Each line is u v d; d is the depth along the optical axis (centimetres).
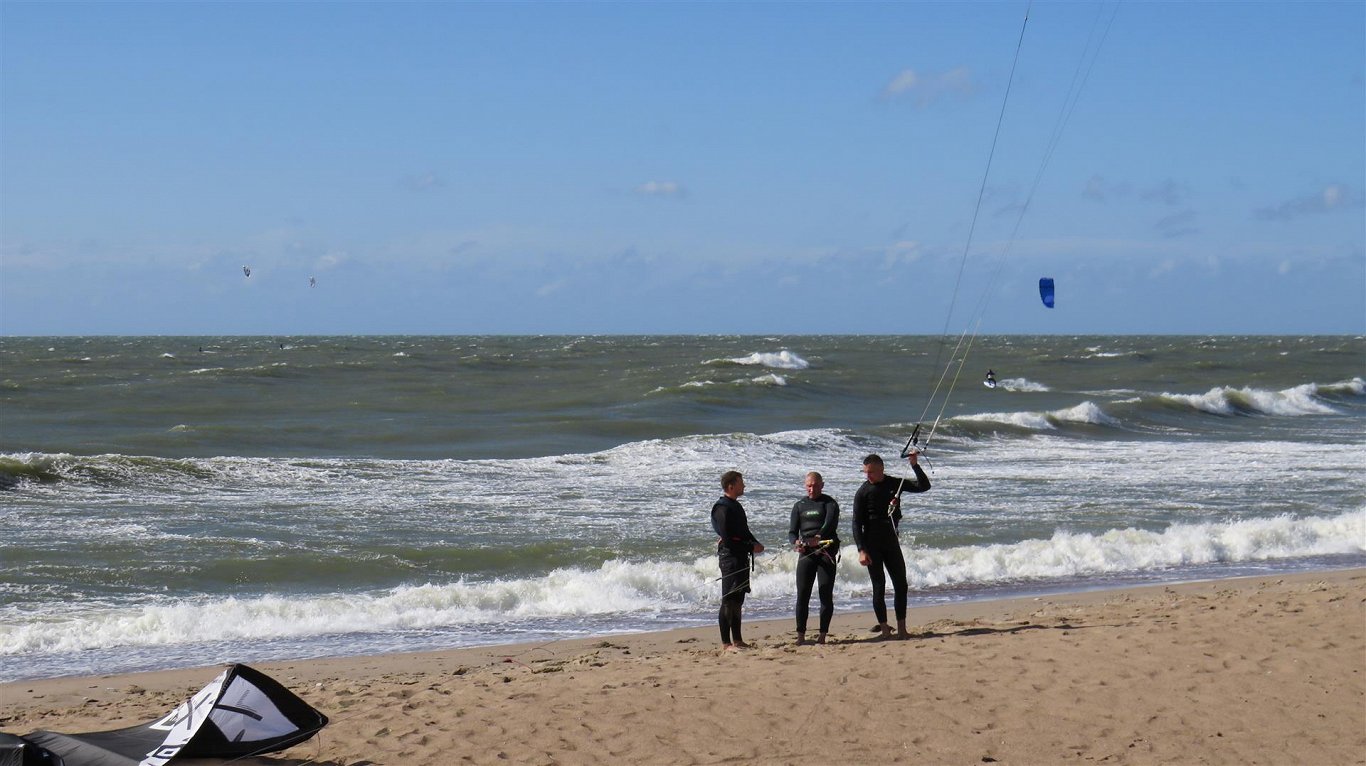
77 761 575
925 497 2078
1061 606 1226
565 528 1725
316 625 1183
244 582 1377
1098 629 944
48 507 1817
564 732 669
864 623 1167
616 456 2506
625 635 1138
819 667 816
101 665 1028
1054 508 1969
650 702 727
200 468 2156
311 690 832
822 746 637
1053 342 18400
